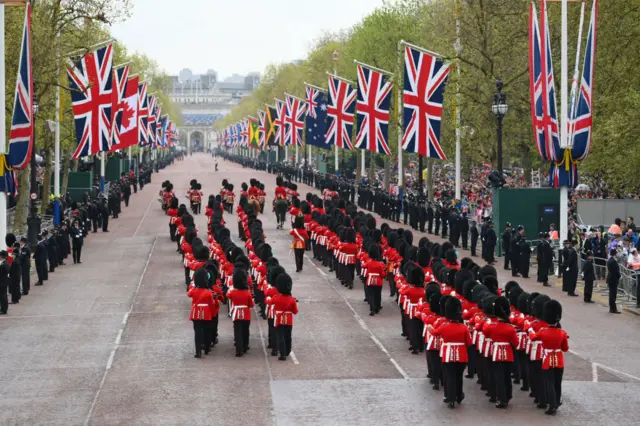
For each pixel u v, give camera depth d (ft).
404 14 320.29
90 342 105.91
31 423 74.90
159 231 225.97
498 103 184.14
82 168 328.29
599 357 99.35
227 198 260.83
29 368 93.61
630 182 191.01
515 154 323.98
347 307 127.85
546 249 149.38
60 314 123.13
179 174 495.82
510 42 212.23
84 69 193.77
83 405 79.97
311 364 94.89
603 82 197.36
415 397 82.33
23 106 147.54
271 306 97.86
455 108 218.59
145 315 121.90
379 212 269.64
